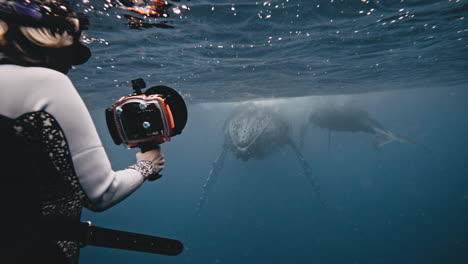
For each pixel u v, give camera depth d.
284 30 6.89
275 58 9.55
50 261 0.89
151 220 36.78
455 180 51.50
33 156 0.80
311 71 12.23
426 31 7.98
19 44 0.86
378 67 12.66
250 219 32.41
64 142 0.82
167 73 11.32
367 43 8.60
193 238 28.41
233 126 14.39
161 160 1.14
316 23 6.57
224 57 9.12
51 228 0.87
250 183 49.47
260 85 15.14
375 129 17.75
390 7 6.04
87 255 23.72
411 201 38.72
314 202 38.22
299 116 23.98
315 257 21.92
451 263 19.23
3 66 0.81
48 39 0.92
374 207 37.09
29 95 0.79
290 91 18.20
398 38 8.42
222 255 23.56
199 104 27.53
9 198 0.78
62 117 0.82
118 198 0.94
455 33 8.41
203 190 14.67
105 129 46.84
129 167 1.05
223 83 14.10
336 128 18.64
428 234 25.17
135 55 8.52
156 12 5.47
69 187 0.85
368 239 25.19
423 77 18.88
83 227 0.94
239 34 7.01
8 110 0.76
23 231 0.81
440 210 32.16
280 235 26.56
